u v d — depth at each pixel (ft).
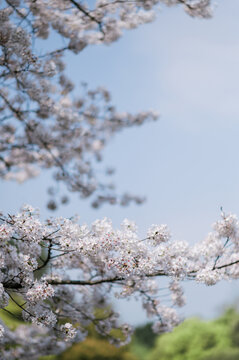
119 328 18.92
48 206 22.90
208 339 43.55
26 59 14.61
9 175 22.25
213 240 14.67
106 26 15.52
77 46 16.15
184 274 13.23
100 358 36.99
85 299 18.08
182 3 14.64
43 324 12.79
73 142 21.99
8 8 14.57
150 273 12.73
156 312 18.10
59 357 34.76
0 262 11.59
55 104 18.07
